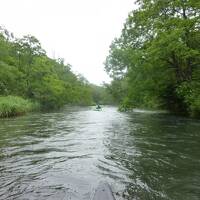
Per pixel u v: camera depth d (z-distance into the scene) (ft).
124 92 164.76
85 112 121.19
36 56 162.09
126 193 18.54
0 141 37.50
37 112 115.44
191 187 19.80
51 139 39.32
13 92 135.13
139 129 50.62
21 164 25.52
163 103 108.78
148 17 75.87
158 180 21.22
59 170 23.63
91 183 20.36
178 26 65.36
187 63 72.59
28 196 17.94
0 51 154.51
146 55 73.00
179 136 41.65
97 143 36.19
